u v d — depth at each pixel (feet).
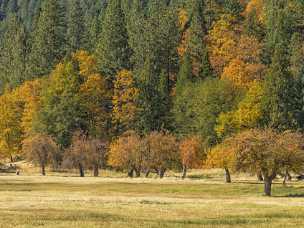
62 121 655.35
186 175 557.33
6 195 311.88
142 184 411.75
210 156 465.06
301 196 349.82
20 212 210.38
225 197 333.42
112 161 548.72
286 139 370.32
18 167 637.71
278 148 360.89
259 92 546.67
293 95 556.51
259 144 364.79
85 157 559.79
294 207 250.16
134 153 531.09
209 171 575.79
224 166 445.78
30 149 579.89
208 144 557.33
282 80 549.54
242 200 300.40
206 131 567.18
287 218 207.92
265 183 363.35
